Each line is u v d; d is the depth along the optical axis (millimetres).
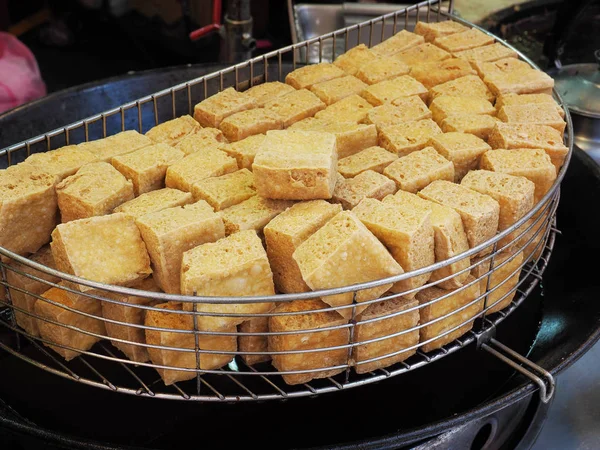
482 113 492
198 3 927
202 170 423
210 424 387
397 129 468
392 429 389
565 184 529
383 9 774
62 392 403
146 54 1128
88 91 562
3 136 524
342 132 450
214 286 347
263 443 379
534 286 444
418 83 521
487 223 392
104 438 380
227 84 605
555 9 829
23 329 424
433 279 394
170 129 471
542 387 374
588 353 483
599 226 483
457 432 378
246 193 409
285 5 1029
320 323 362
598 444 438
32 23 1191
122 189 401
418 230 362
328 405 400
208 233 374
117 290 313
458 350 436
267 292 366
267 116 476
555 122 474
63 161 418
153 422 388
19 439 374
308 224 370
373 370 391
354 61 558
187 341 366
